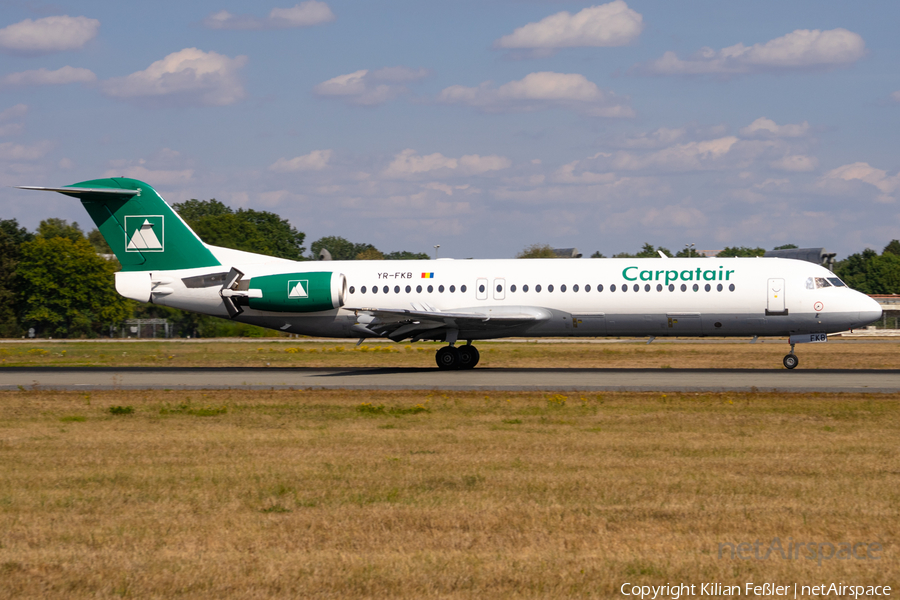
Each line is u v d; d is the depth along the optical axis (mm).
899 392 53500
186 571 19469
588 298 70750
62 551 21078
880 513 23906
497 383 61844
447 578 18875
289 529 22797
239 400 53906
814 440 36250
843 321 68000
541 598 17766
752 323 69562
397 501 25719
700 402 49969
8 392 60031
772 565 19812
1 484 28703
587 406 48625
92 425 43281
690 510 24328
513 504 25188
